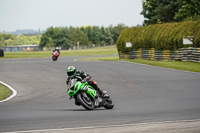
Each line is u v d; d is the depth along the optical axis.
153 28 156.12
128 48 171.12
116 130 26.53
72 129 27.17
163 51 143.75
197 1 198.38
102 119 32.19
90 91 38.78
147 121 30.88
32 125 29.31
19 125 29.31
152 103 44.97
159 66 112.81
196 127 27.27
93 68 105.56
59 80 77.19
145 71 96.31
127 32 176.12
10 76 85.94
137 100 48.41
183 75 85.06
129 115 34.59
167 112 36.47
